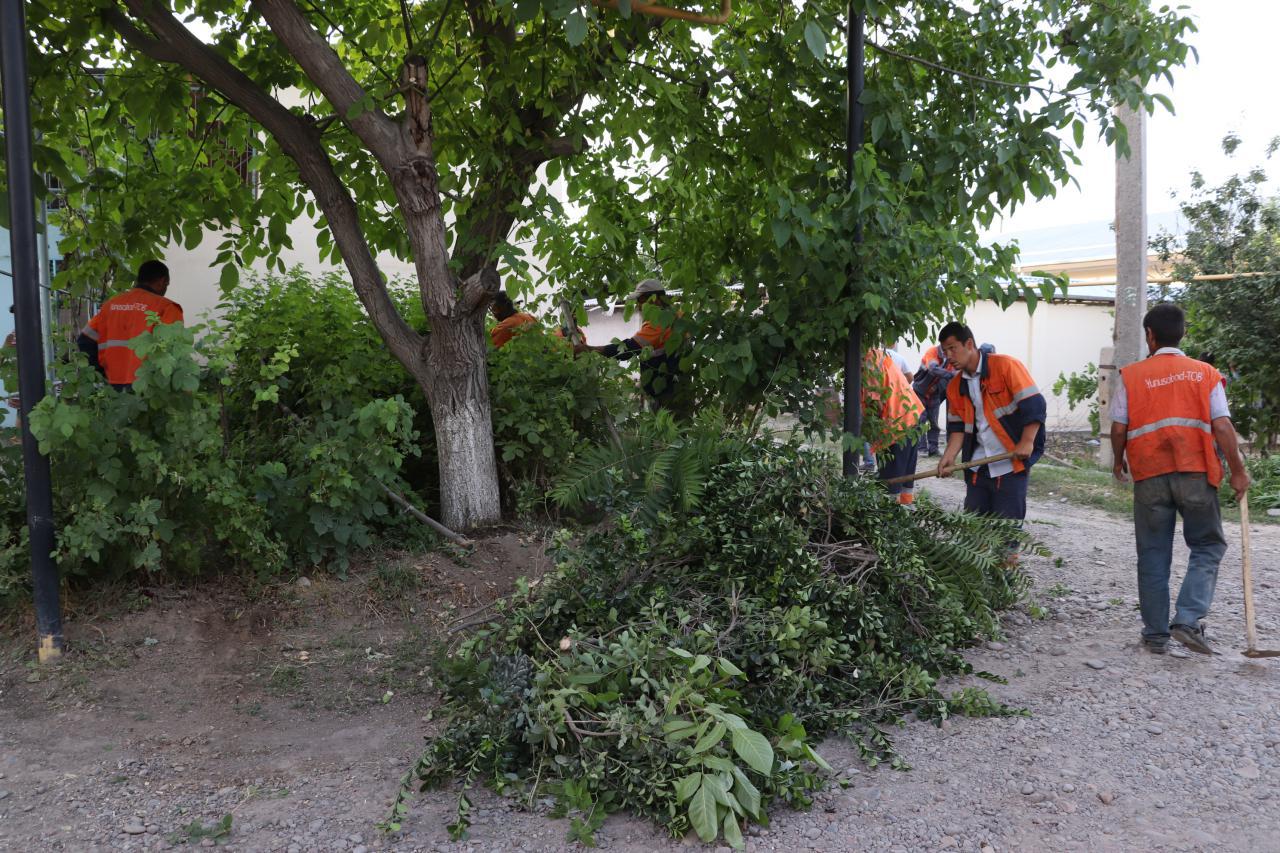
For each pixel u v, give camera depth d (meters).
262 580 5.75
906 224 5.91
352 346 7.22
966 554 5.24
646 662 3.81
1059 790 3.62
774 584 4.46
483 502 6.92
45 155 5.81
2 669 4.73
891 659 4.60
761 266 6.39
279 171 7.32
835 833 3.33
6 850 3.27
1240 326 11.95
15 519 5.30
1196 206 13.04
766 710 3.96
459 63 6.95
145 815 3.51
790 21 6.58
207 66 6.04
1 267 11.46
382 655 5.18
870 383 6.55
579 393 7.52
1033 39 6.54
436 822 3.45
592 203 7.77
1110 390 12.12
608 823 3.45
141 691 4.61
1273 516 9.35
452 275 6.63
